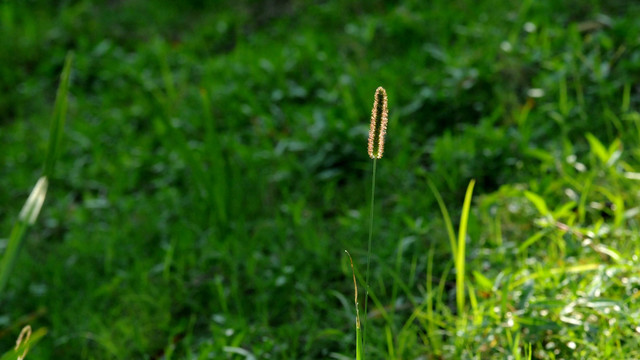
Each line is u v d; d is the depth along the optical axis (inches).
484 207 151.7
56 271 166.4
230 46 257.8
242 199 177.2
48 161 107.5
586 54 195.6
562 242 135.9
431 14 231.0
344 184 183.2
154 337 143.1
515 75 193.2
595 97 181.0
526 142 168.7
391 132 185.6
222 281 153.5
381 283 138.7
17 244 102.9
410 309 135.2
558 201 153.4
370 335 127.6
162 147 208.1
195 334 144.2
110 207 188.7
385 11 248.2
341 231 159.2
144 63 246.5
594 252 132.4
